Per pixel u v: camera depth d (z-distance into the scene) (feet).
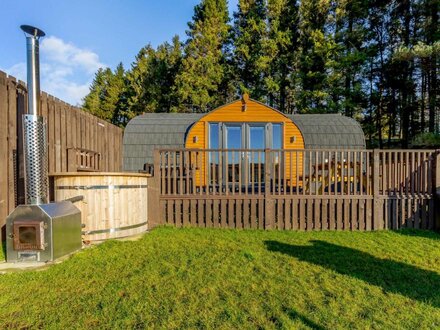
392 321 7.28
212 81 69.41
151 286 9.14
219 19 72.74
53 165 16.87
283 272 10.38
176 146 30.63
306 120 33.88
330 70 61.67
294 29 68.13
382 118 61.67
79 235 13.37
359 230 18.02
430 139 42.42
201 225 18.57
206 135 30.01
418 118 57.26
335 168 18.52
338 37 62.08
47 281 9.50
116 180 15.57
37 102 12.15
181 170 18.97
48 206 11.71
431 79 50.34
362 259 11.98
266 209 18.28
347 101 59.52
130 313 7.57
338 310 7.77
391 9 57.82
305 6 65.26
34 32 12.06
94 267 10.78
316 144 30.83
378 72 60.80
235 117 30.04
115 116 94.63
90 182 14.89
